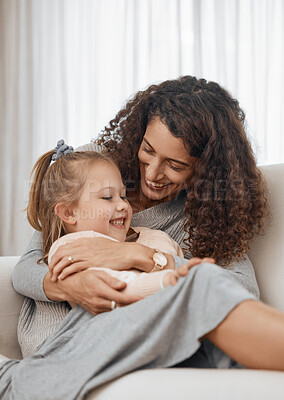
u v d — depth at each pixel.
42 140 2.92
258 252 1.14
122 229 1.07
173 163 1.07
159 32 2.91
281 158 2.97
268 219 1.14
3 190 2.87
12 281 1.06
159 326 0.68
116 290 0.82
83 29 2.92
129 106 1.27
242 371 0.60
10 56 2.91
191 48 2.94
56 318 0.98
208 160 1.08
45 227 1.11
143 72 2.92
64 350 0.80
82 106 2.92
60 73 2.90
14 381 0.76
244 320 0.63
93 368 0.68
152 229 1.17
